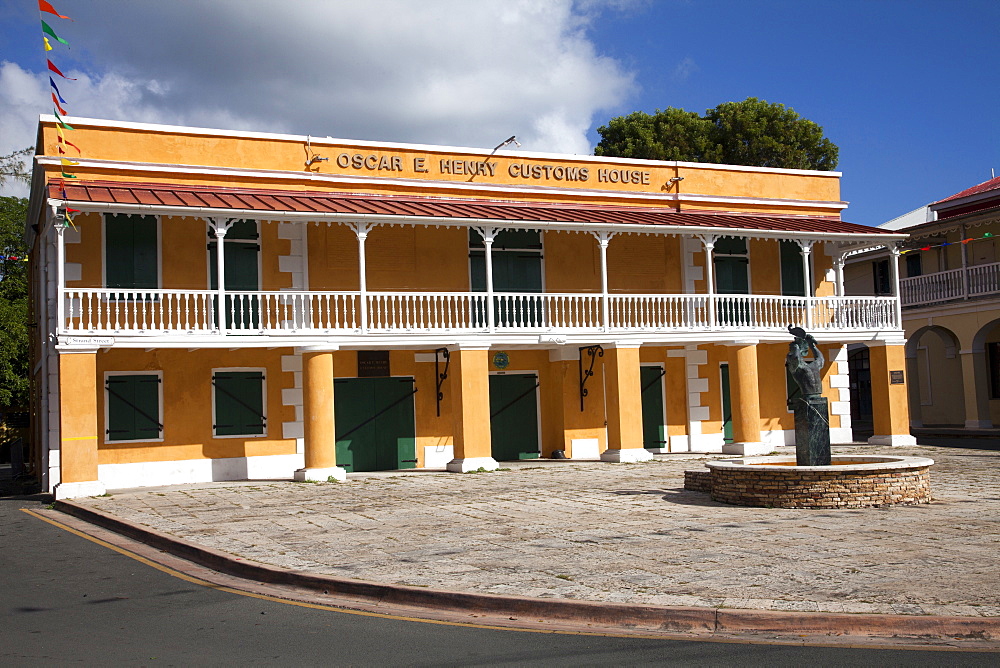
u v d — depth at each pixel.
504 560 10.74
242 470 22.25
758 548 11.00
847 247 28.28
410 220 21.66
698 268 27.23
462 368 22.42
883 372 27.22
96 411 19.45
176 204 19.64
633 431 24.09
